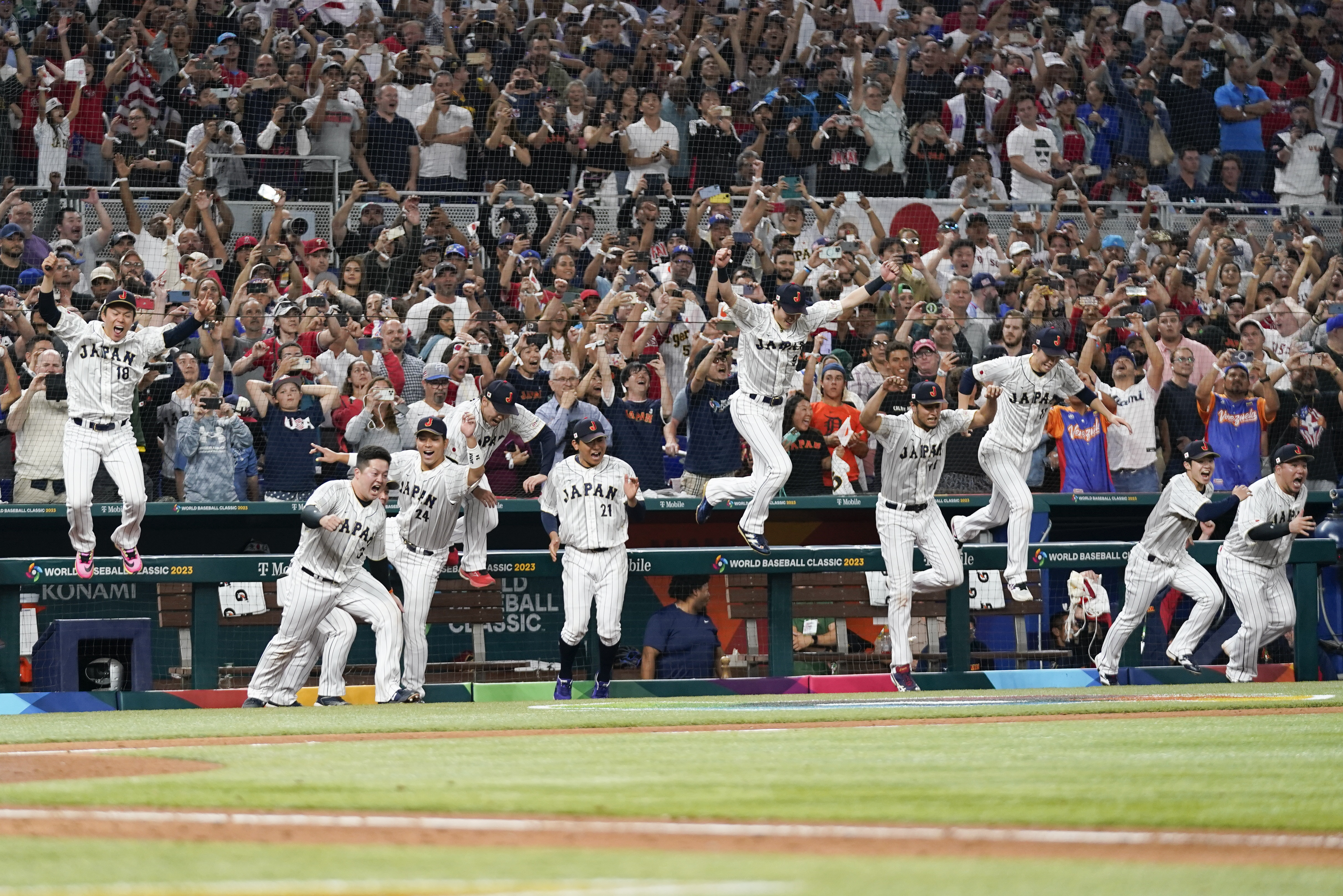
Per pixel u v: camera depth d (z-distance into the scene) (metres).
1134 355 46.50
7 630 33.75
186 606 38.22
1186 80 61.19
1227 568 38.66
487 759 18.00
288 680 33.12
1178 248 54.88
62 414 39.34
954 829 11.51
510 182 51.69
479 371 43.06
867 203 51.91
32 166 48.00
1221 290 52.97
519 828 11.47
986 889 8.67
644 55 54.78
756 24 57.44
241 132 49.84
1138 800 13.48
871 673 41.00
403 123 50.94
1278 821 12.23
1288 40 63.22
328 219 49.22
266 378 42.31
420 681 34.69
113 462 33.50
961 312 47.62
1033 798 13.55
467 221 50.00
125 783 14.98
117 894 8.30
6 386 41.03
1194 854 10.38
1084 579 42.00
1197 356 47.44
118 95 49.34
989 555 38.59
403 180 50.84
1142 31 63.47
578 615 34.91
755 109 54.62
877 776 15.59
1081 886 8.88
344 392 42.22
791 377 35.97
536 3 56.94
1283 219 56.66
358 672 39.03
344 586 32.72
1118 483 45.00
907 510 36.59
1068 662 41.97
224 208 47.78
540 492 41.44
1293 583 39.91
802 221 50.78
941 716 26.62
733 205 52.44
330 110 49.94
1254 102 61.34
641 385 42.62
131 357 33.62
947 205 53.88
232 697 34.16
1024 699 32.53
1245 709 28.28
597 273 47.50
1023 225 52.94
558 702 33.94
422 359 43.62
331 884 8.68
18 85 48.06
